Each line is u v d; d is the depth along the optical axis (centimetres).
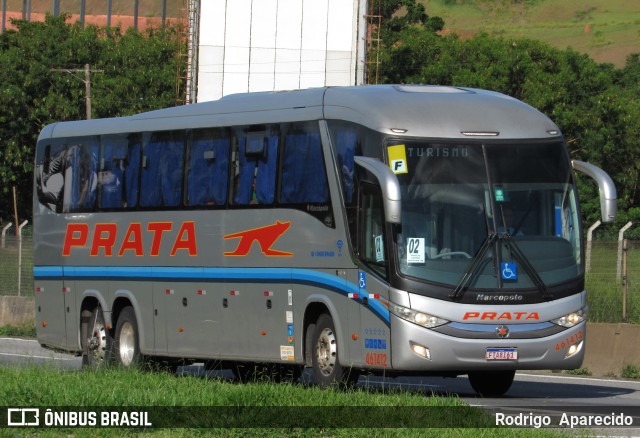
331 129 2812
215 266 3147
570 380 3425
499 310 2603
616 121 9950
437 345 2573
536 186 2691
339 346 2750
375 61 9438
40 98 10906
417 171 2642
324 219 2805
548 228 2681
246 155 3067
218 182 3153
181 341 3272
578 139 9919
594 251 3803
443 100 2761
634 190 9900
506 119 2741
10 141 10731
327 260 2788
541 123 2764
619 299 3731
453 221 2627
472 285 2598
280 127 2972
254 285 3017
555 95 9875
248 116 3083
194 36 8862
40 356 4262
